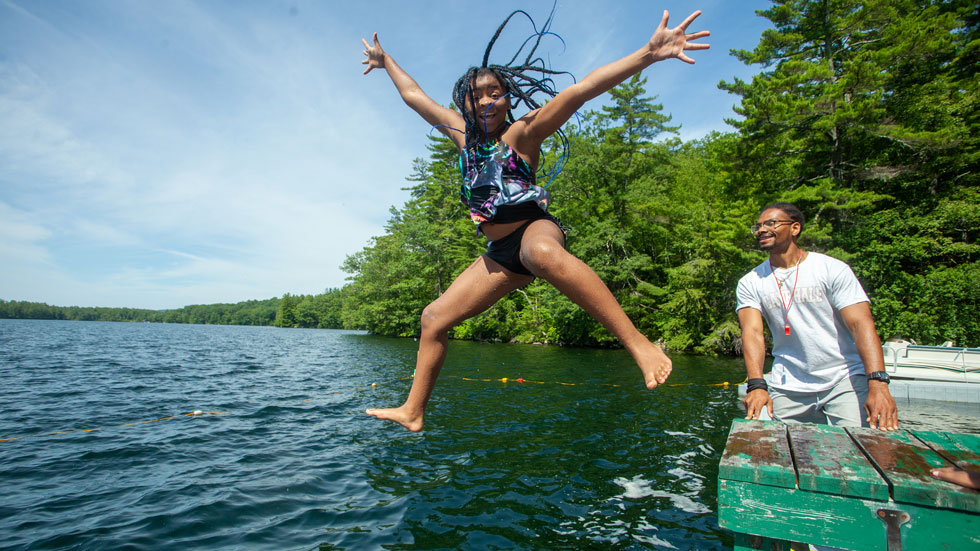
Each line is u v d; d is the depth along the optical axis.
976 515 1.61
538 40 2.13
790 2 20.20
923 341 17.25
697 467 5.37
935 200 19.47
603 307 1.74
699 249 24.20
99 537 3.60
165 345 29.16
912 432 2.34
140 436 6.69
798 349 3.42
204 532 3.71
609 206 30.50
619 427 7.32
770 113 19.09
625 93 28.75
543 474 5.11
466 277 2.05
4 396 9.90
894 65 18.81
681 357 21.72
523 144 1.95
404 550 3.44
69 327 68.12
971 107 20.14
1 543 3.49
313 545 3.52
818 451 2.05
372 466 5.36
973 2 20.23
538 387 11.70
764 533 1.85
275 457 5.70
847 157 20.80
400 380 13.07
